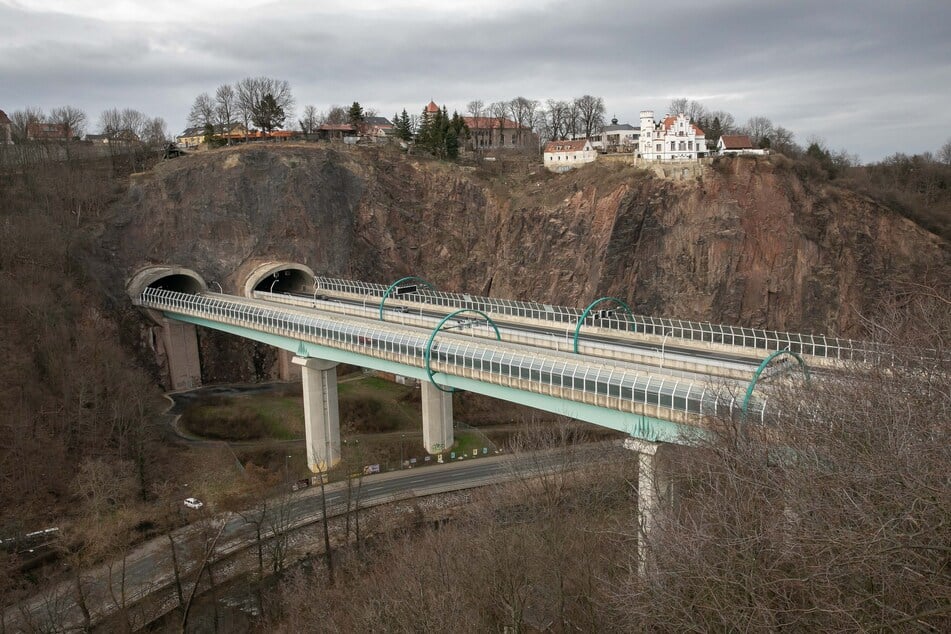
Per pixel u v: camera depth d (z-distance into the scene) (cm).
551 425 9694
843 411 3553
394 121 19100
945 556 2141
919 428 2734
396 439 10381
